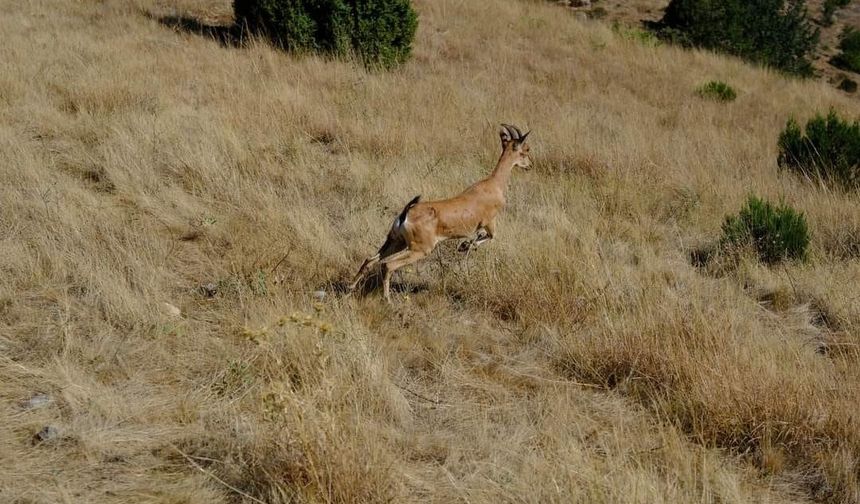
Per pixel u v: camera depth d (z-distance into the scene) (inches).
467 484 179.8
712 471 187.8
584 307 266.1
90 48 522.9
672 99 682.8
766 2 1082.7
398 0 609.9
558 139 466.0
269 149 388.2
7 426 184.7
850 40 1198.3
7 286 243.6
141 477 172.7
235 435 189.8
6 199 295.1
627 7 1149.7
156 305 241.9
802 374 226.1
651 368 229.8
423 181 364.8
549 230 328.5
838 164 457.4
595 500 168.4
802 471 198.2
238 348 226.5
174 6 697.6
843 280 309.9
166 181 341.7
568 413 210.5
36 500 161.3
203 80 487.8
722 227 347.9
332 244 297.1
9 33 534.9
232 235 301.4
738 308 280.5
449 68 645.9
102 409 192.9
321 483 163.8
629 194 390.0
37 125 381.1
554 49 785.6
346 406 194.5
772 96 781.3
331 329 201.2
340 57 594.9
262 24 605.6
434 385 224.2
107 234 281.1
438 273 292.0
